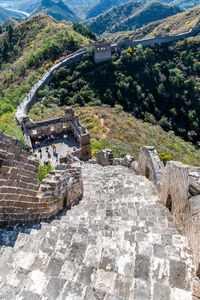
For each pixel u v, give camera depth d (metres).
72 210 10.41
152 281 4.64
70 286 4.09
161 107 68.12
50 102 60.81
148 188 13.87
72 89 68.19
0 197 6.20
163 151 41.25
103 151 22.59
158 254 5.47
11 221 6.84
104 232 6.84
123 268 4.88
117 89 68.88
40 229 6.74
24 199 7.34
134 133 44.69
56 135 28.12
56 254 5.29
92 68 75.25
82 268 4.68
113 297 3.94
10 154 6.50
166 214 10.19
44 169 18.97
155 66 78.31
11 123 39.56
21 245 5.52
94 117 47.41
